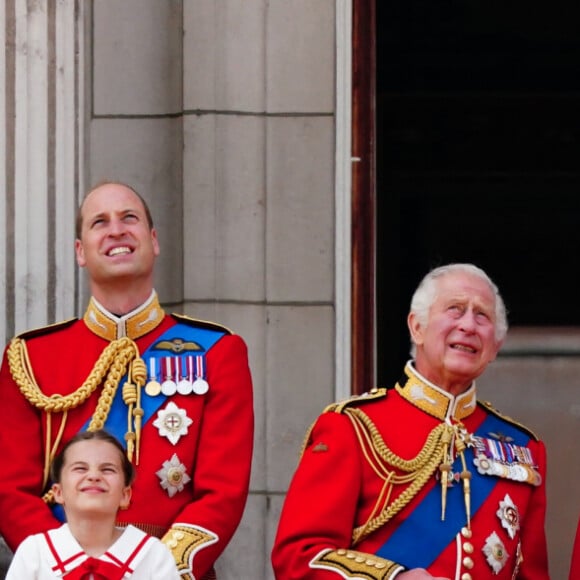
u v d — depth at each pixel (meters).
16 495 22.52
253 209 28.16
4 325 26.69
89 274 24.69
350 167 28.36
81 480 20.45
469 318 22.12
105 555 20.53
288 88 28.33
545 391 34.19
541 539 22.47
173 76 28.33
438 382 22.36
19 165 26.91
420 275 38.44
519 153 38.62
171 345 23.47
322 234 28.31
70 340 23.61
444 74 39.31
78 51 27.52
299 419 28.11
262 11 28.30
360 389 28.36
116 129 28.25
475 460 22.17
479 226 38.44
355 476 21.77
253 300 28.11
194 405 23.05
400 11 39.31
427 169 38.62
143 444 22.81
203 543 22.09
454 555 21.61
